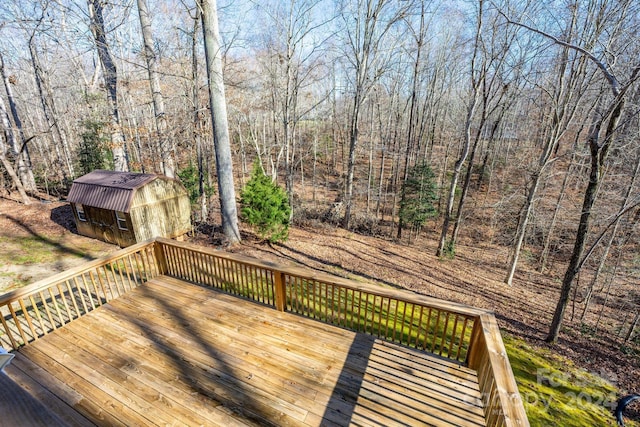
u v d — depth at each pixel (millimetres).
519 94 9672
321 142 25172
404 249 12445
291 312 4570
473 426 2807
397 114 17609
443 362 3568
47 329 4430
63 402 3062
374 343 3883
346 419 2881
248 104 15820
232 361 3602
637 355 6371
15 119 14609
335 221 15359
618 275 9289
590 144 5613
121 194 8664
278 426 2812
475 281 9898
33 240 9352
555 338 6484
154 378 3350
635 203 5492
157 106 11117
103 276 7000
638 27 6246
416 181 13461
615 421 4609
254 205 9617
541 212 11039
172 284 5453
